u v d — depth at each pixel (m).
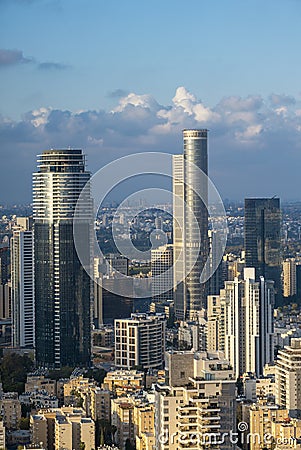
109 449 100.62
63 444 102.50
